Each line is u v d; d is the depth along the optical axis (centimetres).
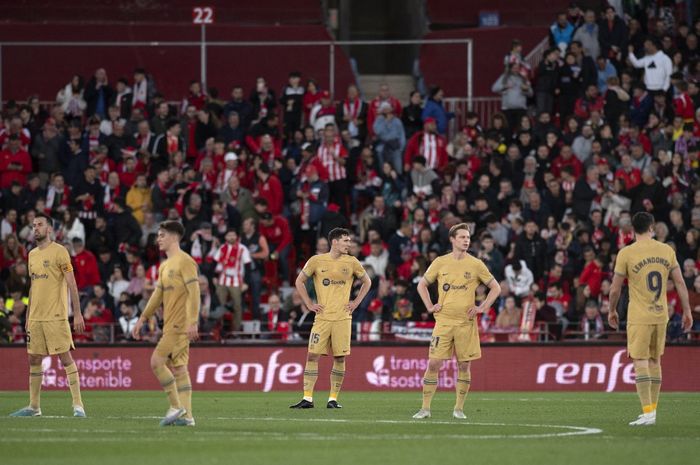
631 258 3647
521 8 9619
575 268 6575
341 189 7431
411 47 9388
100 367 6206
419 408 4544
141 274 6719
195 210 7012
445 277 3944
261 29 9469
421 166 7306
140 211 7338
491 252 6438
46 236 3941
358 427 3550
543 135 7519
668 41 8144
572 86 7838
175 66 9219
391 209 7231
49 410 4372
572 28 8200
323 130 7525
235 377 6203
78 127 7825
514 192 7200
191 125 7900
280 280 7231
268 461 2655
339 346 4434
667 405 4731
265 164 7288
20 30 9400
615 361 6078
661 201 6894
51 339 3919
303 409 4441
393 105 7869
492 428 3538
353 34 9681
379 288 6494
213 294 6562
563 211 7031
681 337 6128
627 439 3181
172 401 3512
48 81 9119
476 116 7744
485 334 6275
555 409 4528
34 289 3934
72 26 9462
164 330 3469
